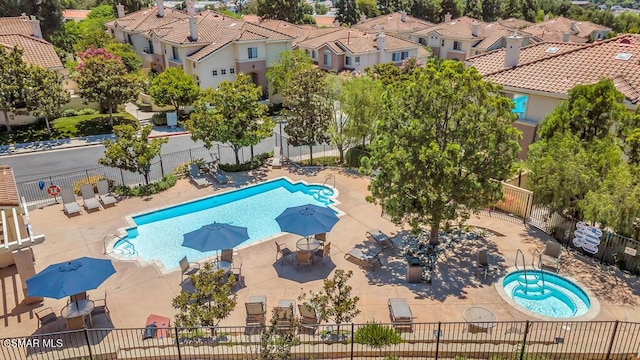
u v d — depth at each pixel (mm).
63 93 38062
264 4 89625
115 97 39750
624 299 16406
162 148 36000
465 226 20078
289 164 31438
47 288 14008
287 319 14312
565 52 30172
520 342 13914
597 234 18562
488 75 30719
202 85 49375
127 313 15898
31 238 15984
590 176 18328
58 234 21609
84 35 66062
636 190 16797
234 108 28391
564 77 27781
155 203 25125
